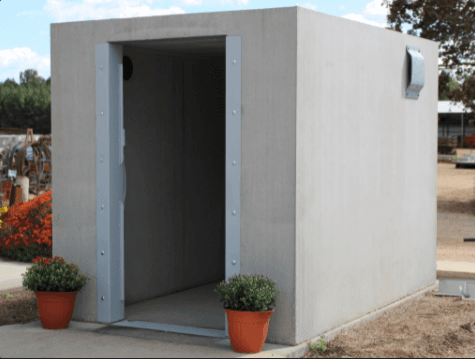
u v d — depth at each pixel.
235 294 5.34
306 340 5.73
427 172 8.32
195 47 6.87
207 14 5.80
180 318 6.61
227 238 5.76
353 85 6.45
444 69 20.73
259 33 5.59
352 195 6.50
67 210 6.52
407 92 7.67
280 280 5.58
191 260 8.31
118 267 6.46
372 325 6.64
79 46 6.41
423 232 8.27
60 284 6.09
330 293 6.14
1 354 5.33
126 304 7.17
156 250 7.64
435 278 8.71
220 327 6.27
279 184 5.55
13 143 23.22
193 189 8.30
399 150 7.53
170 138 7.81
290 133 5.50
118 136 6.42
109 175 6.32
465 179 27.70
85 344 5.64
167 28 5.99
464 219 17.02
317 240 5.86
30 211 10.05
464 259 10.87
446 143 47.09
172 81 7.81
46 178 21.66
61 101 6.52
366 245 6.83
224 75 8.91
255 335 5.32
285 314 5.57
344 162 6.32
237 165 5.71
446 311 7.34
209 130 8.60
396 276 7.56
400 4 19.59
